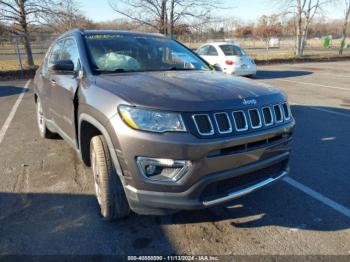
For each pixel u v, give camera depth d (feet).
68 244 8.81
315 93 33.01
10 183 12.35
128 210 9.43
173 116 7.61
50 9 61.00
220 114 7.94
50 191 11.75
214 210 10.52
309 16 82.79
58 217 10.08
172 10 57.77
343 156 15.42
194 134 7.60
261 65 67.00
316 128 20.25
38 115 18.10
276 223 9.87
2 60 67.72
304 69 58.13
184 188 7.77
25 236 9.12
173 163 7.61
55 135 17.63
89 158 11.07
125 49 12.26
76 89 10.61
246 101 8.46
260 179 9.20
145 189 7.88
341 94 32.48
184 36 66.23
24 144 16.85
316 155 15.55
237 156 8.11
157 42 13.61
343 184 12.50
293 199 11.30
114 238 9.09
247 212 10.46
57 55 14.39
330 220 10.05
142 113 7.71
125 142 7.81
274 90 9.81
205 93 8.47
